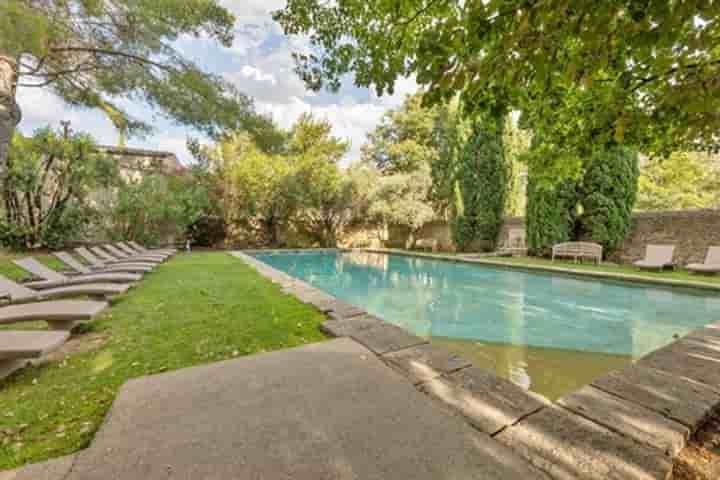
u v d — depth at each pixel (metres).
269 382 1.89
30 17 4.20
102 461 1.24
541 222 9.98
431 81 1.56
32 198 8.37
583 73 1.55
